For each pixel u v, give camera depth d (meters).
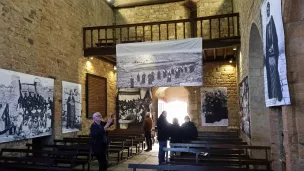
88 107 10.79
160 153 7.06
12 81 6.89
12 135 6.79
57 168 4.78
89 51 10.59
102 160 6.23
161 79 9.22
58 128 8.80
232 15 9.27
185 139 8.09
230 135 9.74
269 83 4.18
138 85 9.41
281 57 3.61
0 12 6.68
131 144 8.99
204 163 5.11
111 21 13.98
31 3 7.82
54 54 8.83
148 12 13.83
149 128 10.54
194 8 13.80
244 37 7.93
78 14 10.52
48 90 8.31
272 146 4.77
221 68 12.57
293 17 3.51
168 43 9.27
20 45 7.32
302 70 3.48
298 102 3.51
